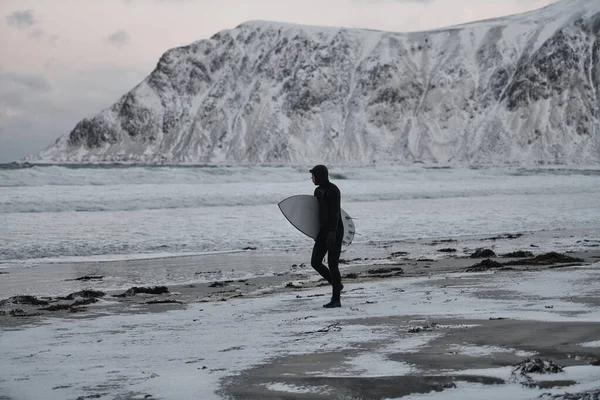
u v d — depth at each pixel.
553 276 10.51
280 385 4.36
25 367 5.46
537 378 4.02
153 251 18.77
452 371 4.43
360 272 13.37
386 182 66.19
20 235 21.69
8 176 49.69
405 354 5.16
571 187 54.06
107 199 34.88
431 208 34.69
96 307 9.49
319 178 9.31
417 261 15.18
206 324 7.71
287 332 6.79
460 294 9.06
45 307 9.52
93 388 4.60
